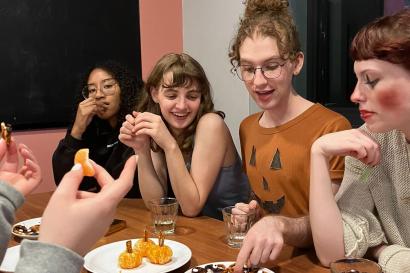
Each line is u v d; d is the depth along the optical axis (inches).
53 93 114.3
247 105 119.6
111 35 122.4
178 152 64.1
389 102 37.6
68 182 23.3
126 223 58.1
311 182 45.4
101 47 121.0
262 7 57.8
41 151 113.9
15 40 108.1
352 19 112.3
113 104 87.6
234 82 122.8
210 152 66.6
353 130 45.4
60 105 115.5
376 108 38.4
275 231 43.3
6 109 108.6
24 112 110.8
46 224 22.2
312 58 119.0
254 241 41.9
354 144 43.2
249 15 58.8
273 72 55.5
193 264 44.9
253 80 56.3
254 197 64.7
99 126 89.7
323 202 44.3
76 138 86.4
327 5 116.0
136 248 45.4
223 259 45.8
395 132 44.3
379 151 43.3
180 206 63.6
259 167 62.1
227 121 127.1
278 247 42.0
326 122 57.1
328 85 119.6
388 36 36.6
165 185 71.2
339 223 43.8
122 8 123.7
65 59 115.3
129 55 126.6
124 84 88.2
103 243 51.3
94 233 23.0
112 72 88.3
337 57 116.6
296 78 121.0
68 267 21.6
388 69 37.0
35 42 110.7
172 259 45.5
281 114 60.2
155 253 44.4
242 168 71.7
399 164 44.3
